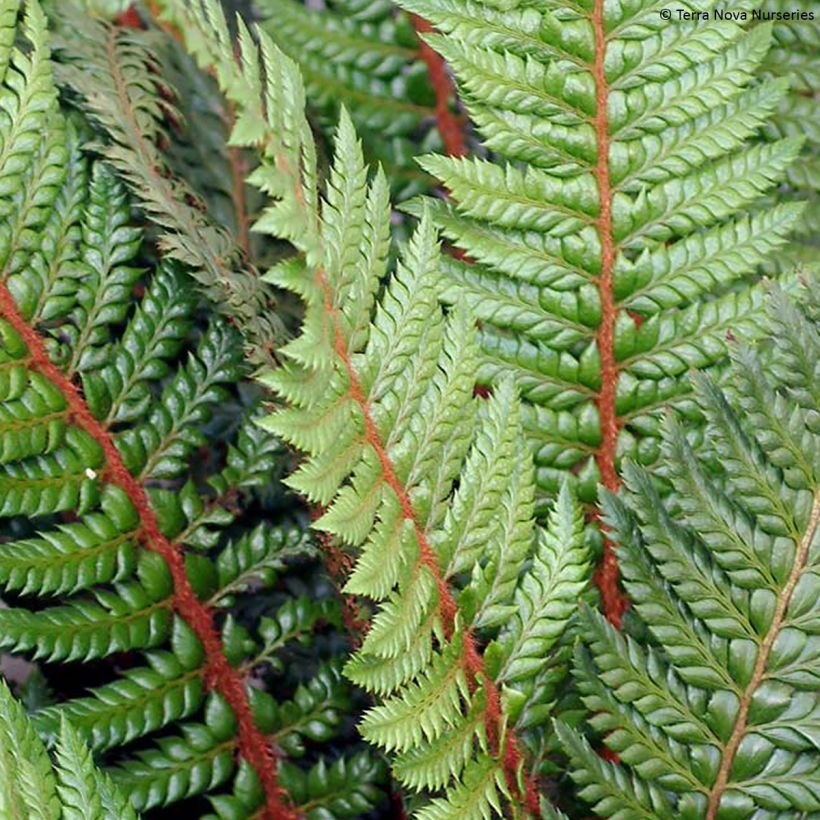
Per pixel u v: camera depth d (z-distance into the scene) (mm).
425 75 1070
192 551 969
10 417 890
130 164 893
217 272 891
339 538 868
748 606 870
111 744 902
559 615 875
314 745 974
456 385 861
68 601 956
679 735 873
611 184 920
